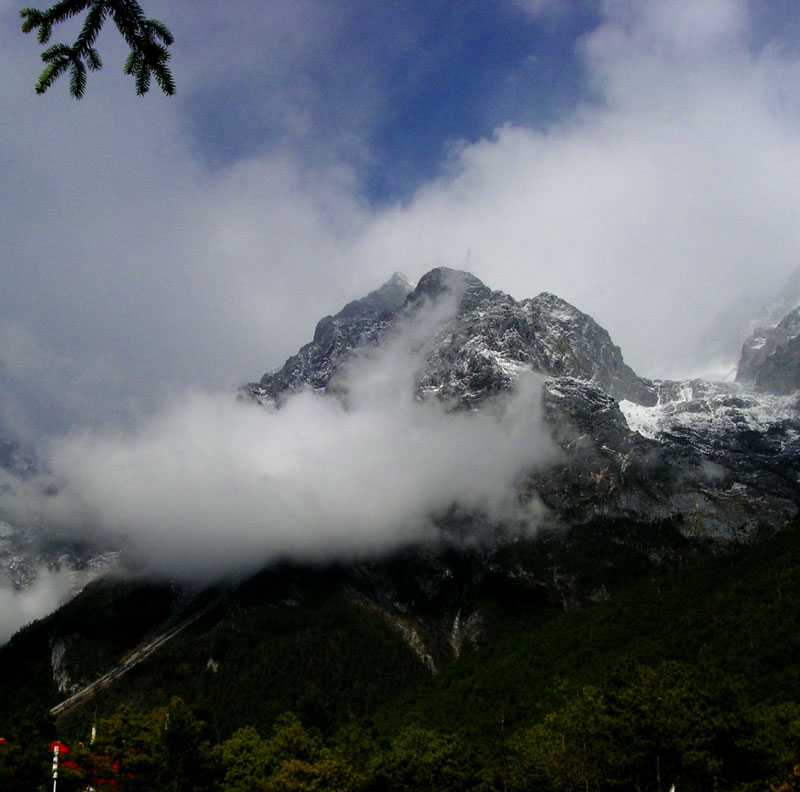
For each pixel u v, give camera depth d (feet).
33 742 407.03
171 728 425.69
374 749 508.94
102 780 411.13
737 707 355.97
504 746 456.86
